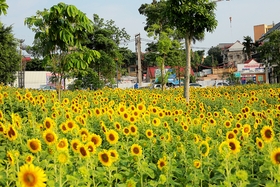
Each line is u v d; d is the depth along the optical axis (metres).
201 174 3.52
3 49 26.28
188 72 12.69
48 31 8.29
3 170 3.38
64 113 6.84
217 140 5.14
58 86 9.38
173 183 3.34
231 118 7.13
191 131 5.82
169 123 6.51
